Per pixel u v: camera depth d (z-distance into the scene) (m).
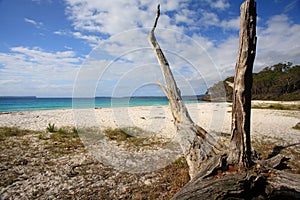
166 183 3.95
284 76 48.22
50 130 8.82
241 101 2.86
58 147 6.35
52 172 4.42
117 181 4.04
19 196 3.40
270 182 2.65
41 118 14.17
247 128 2.90
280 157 3.86
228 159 3.02
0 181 3.90
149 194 3.50
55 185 3.82
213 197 2.54
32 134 8.25
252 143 6.88
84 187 3.76
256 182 2.66
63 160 5.19
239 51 2.84
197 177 2.90
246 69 2.78
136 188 3.73
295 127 9.81
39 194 3.48
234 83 2.96
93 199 3.36
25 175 4.22
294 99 39.22
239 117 2.91
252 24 2.70
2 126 10.16
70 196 3.43
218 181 2.64
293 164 4.79
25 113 18.70
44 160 5.15
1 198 3.31
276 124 10.96
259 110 19.48
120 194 3.52
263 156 5.43
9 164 4.78
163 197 3.41
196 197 2.54
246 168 2.88
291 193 2.52
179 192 2.71
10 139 7.29
